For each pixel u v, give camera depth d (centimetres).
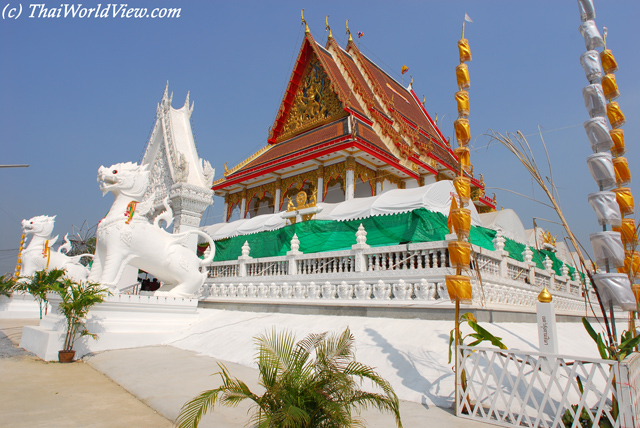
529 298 1319
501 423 500
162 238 1279
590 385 460
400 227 1398
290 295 1260
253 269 1490
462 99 654
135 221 1209
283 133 3566
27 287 1692
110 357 937
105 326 1073
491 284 1069
